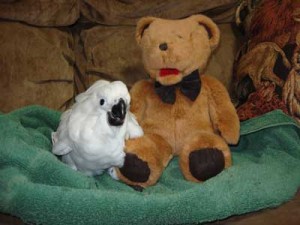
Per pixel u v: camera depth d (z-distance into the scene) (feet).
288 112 3.33
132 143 2.74
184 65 2.93
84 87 4.11
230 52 4.35
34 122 3.39
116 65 4.09
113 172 2.78
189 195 2.39
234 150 3.50
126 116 2.67
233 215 2.53
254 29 3.84
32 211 2.27
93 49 4.14
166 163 2.94
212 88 3.16
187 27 2.99
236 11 4.24
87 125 2.54
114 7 4.17
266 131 3.35
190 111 3.08
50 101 3.90
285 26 3.54
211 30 3.09
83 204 2.25
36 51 3.92
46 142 3.04
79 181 2.49
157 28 2.99
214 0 4.26
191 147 2.85
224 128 3.05
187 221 2.37
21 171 2.54
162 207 2.30
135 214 2.27
